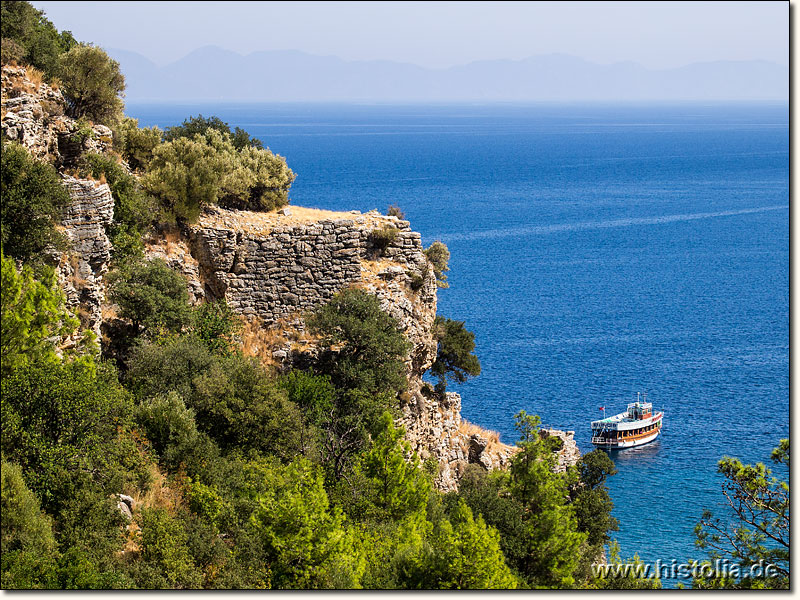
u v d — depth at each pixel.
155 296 46.28
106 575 28.77
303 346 53.12
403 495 43.19
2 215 34.34
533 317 137.88
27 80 43.66
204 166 53.53
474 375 64.94
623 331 132.38
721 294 161.00
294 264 53.94
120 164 51.00
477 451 62.66
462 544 34.66
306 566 34.12
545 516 41.41
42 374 31.42
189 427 38.69
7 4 45.66
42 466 30.69
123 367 45.59
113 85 53.94
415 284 57.34
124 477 33.44
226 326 50.19
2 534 28.12
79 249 39.81
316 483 37.53
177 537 31.88
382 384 52.72
